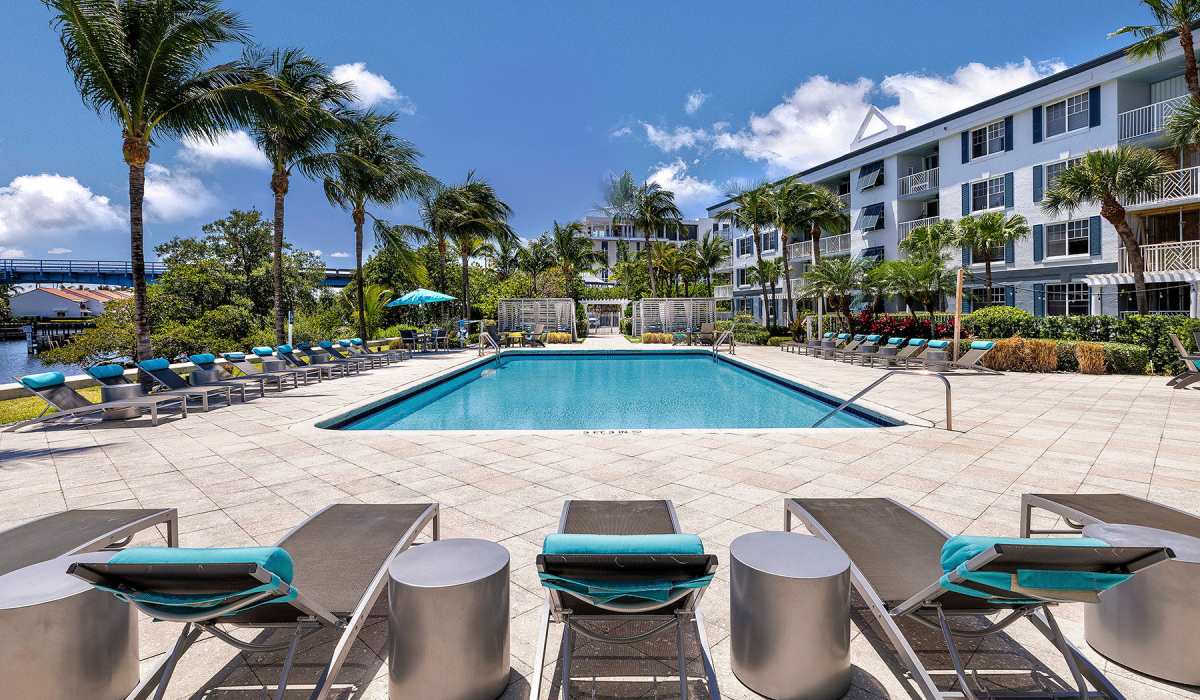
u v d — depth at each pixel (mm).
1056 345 13828
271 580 1790
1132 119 18562
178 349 18266
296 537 2898
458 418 10227
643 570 1956
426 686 2076
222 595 1862
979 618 2803
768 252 37156
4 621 1921
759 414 10523
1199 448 6246
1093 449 6219
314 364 13305
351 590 2391
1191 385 11516
